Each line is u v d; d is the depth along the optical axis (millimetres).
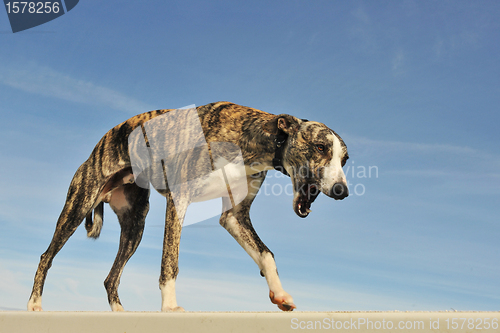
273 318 1928
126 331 2117
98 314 2195
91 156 4293
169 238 3400
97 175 4188
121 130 4207
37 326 2281
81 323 2207
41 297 3854
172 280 3207
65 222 4113
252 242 3664
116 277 4422
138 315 2125
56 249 4043
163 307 3137
